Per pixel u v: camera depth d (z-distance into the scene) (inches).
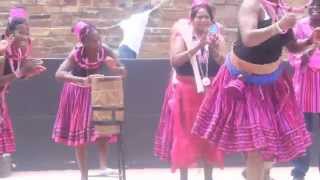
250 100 223.0
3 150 315.3
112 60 349.4
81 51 346.6
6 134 316.8
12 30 309.4
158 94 417.1
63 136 346.9
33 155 415.2
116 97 306.3
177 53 301.9
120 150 315.9
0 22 489.4
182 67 303.6
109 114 305.7
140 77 415.5
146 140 417.1
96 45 346.0
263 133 219.1
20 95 412.2
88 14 503.8
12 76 305.0
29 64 305.9
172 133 310.5
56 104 414.9
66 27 500.4
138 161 417.1
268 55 221.0
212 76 304.3
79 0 503.2
